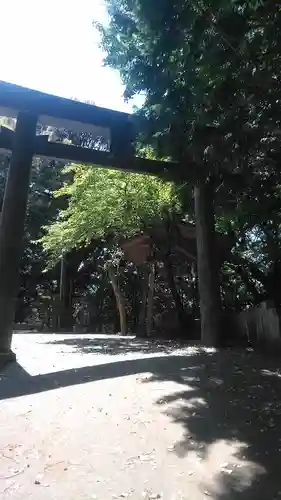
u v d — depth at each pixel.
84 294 23.86
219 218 12.32
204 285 10.27
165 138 7.14
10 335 8.04
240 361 8.02
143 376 6.84
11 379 6.76
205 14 4.91
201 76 5.61
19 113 8.64
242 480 3.88
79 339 13.36
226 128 6.37
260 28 4.93
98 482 3.82
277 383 6.55
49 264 18.42
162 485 3.78
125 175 13.08
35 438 4.66
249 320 11.70
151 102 6.59
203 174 8.54
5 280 8.01
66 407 5.51
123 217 13.68
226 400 5.77
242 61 5.17
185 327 15.52
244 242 15.25
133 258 15.78
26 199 8.47
